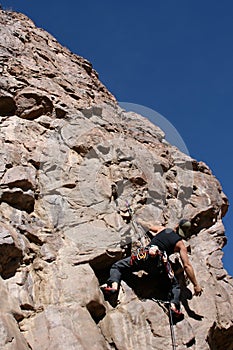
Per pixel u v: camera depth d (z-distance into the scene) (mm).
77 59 12406
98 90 11367
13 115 8461
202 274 7461
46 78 9727
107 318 6191
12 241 5984
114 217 7422
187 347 6199
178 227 7398
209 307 6945
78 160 8094
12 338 5027
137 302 6457
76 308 5902
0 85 8477
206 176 9789
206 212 8672
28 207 6988
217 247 8234
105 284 6566
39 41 11648
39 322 5570
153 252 6512
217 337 7020
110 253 6820
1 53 9586
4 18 11758
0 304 5391
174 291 6539
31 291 5883
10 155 7414
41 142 8117
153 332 6184
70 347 5379
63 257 6551
